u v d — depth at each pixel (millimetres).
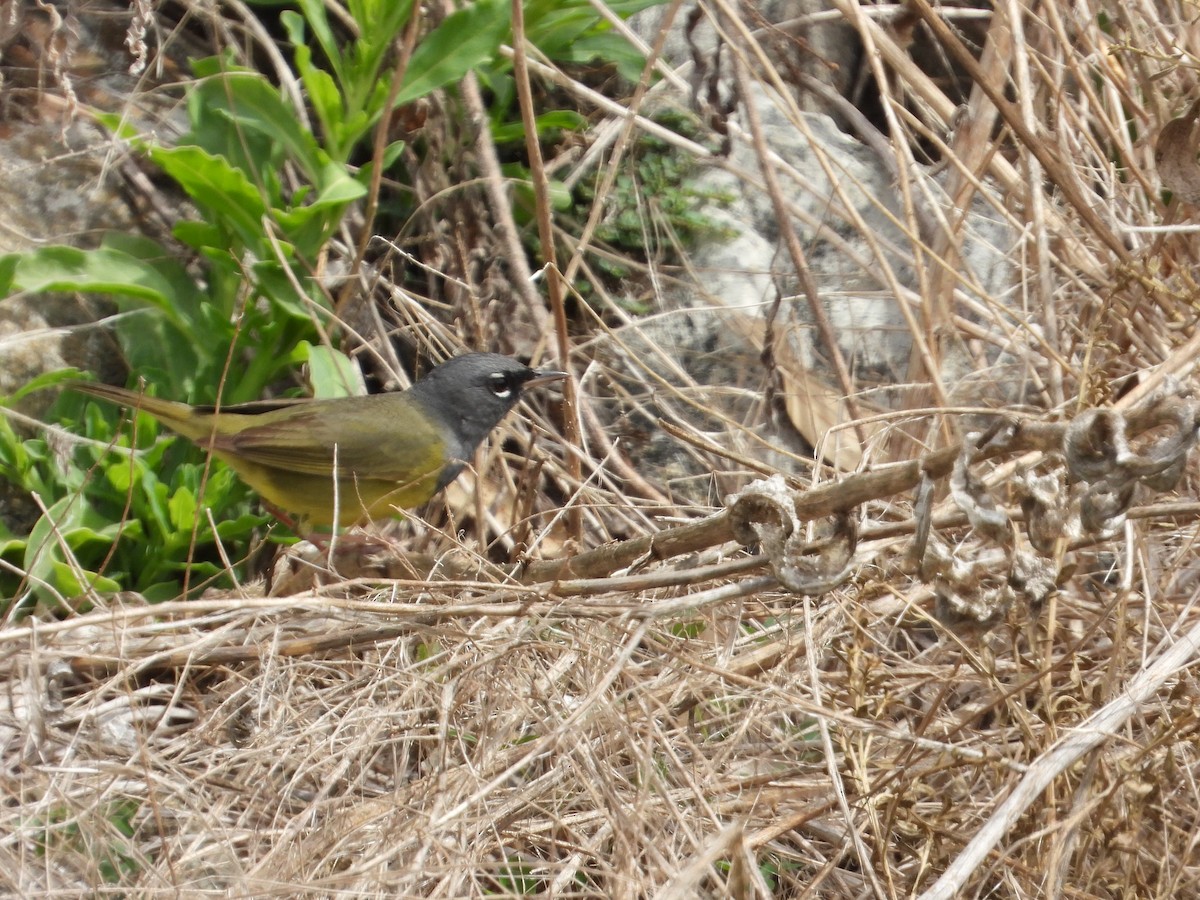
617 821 4926
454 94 8852
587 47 8852
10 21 8219
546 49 8828
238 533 7664
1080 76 7812
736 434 8453
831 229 8617
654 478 8531
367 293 8508
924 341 7441
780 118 9375
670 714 5777
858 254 9000
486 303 8734
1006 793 5441
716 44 8766
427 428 7406
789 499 4781
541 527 8156
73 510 7320
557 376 7711
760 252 9133
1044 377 8070
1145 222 8062
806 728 6254
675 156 9266
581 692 5742
